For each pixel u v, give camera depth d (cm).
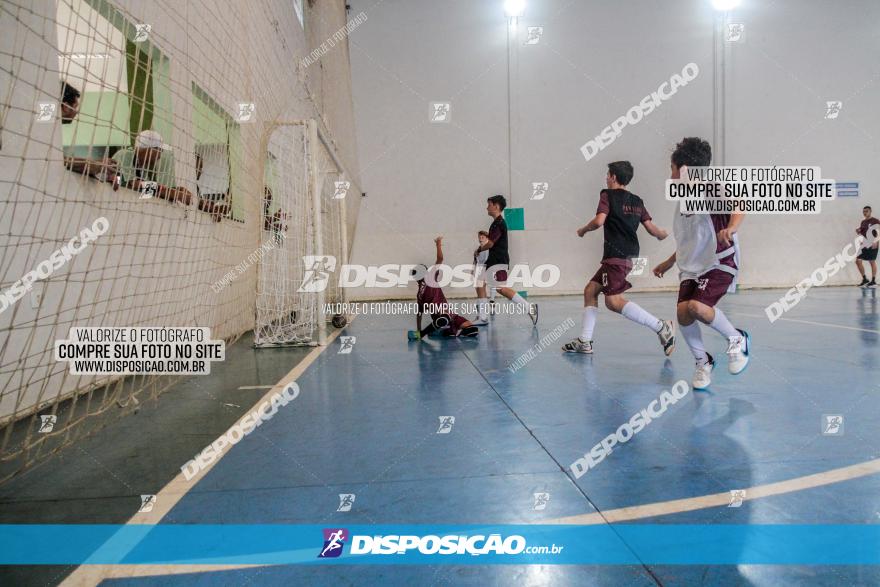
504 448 224
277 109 725
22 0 272
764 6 1263
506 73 1251
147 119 440
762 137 1280
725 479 186
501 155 1256
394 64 1240
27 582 134
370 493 182
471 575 132
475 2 1243
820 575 129
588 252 1265
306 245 664
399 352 495
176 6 445
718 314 315
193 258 478
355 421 271
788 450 213
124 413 297
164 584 132
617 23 1255
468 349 503
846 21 1282
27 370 284
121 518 168
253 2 622
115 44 391
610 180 437
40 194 289
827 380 331
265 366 435
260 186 551
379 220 1250
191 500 180
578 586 127
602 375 368
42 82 290
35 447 240
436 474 198
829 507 164
